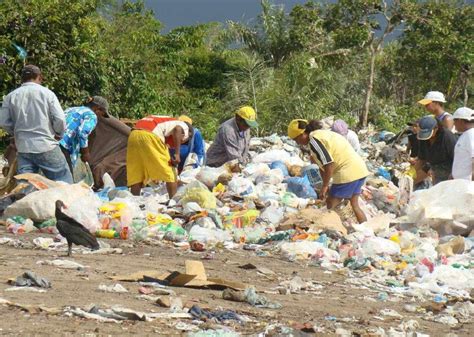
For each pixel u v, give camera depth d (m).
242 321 7.95
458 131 15.76
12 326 6.86
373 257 12.40
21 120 14.42
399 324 8.77
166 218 13.82
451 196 14.53
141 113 34.88
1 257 10.36
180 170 17.36
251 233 13.40
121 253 11.65
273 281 10.66
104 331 6.99
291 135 15.23
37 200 13.17
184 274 9.45
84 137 15.88
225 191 16.19
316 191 16.88
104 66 33.16
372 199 16.17
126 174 17.94
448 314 9.72
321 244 12.79
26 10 29.95
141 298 8.54
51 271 9.57
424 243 13.28
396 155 24.22
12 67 29.58
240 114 17.80
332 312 9.06
